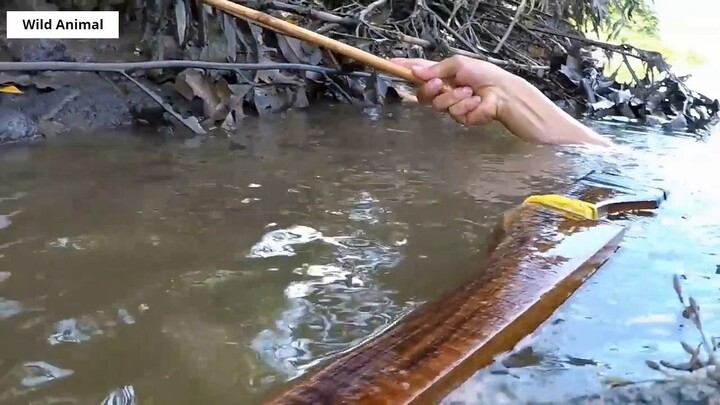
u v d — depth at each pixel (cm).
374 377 106
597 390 107
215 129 287
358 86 370
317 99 367
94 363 116
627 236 173
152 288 143
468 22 458
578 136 279
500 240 168
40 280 144
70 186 204
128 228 174
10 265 150
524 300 131
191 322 130
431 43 404
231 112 301
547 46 490
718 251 166
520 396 105
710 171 261
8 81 269
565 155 270
